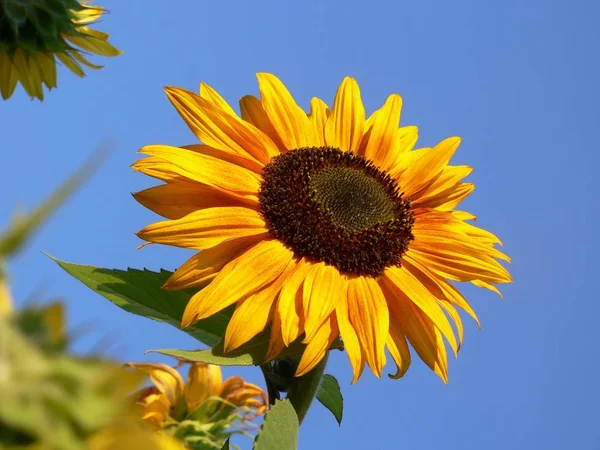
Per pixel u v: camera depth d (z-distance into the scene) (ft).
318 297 2.67
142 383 1.16
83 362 1.11
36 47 3.02
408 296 2.77
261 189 2.81
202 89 2.90
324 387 2.73
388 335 2.72
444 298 2.81
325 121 3.04
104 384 1.12
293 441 2.49
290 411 2.50
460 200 3.02
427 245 2.88
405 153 3.06
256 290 2.67
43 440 1.04
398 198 2.92
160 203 2.72
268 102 2.96
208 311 2.60
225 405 3.05
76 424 1.07
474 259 2.86
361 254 2.79
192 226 2.67
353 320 2.70
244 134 2.86
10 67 3.03
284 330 2.56
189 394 3.02
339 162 2.93
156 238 2.65
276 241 2.75
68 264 2.62
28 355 1.06
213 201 2.75
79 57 3.10
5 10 2.96
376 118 3.04
